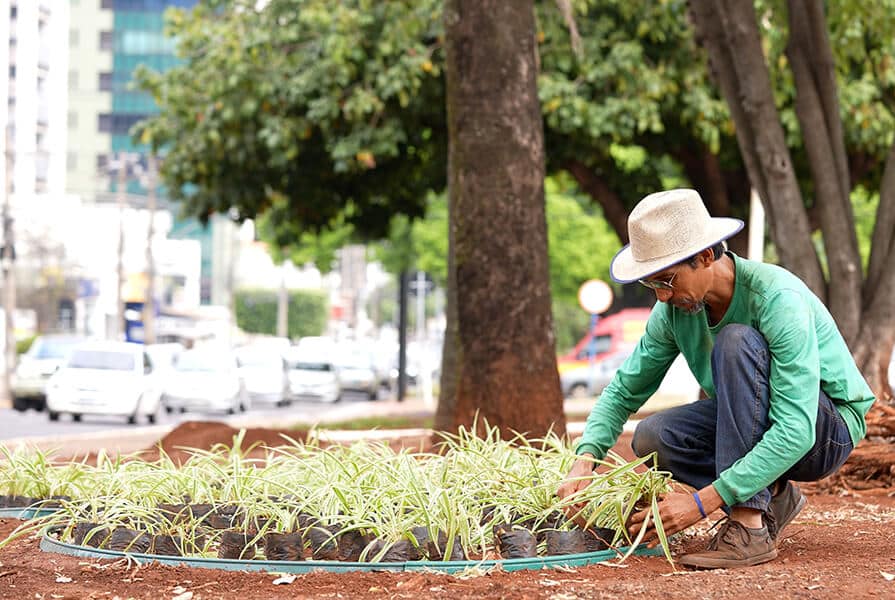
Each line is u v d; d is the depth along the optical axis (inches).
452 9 341.7
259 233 1258.6
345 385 1562.5
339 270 3533.5
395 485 178.9
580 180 768.3
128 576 161.9
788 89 659.4
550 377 334.6
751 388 159.0
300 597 146.3
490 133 336.5
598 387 1298.0
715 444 172.7
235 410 1120.2
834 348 164.7
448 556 165.2
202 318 3533.5
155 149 774.5
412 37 689.0
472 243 336.2
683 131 740.0
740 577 151.4
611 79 692.1
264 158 750.5
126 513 186.5
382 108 686.5
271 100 707.4
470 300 335.3
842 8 546.3
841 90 698.2
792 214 385.7
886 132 710.5
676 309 169.8
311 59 709.3
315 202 792.9
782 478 171.3
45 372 1118.4
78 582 158.6
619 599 139.9
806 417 156.0
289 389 1341.0
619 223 771.4
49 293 2723.9
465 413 334.3
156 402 997.2
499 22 337.7
